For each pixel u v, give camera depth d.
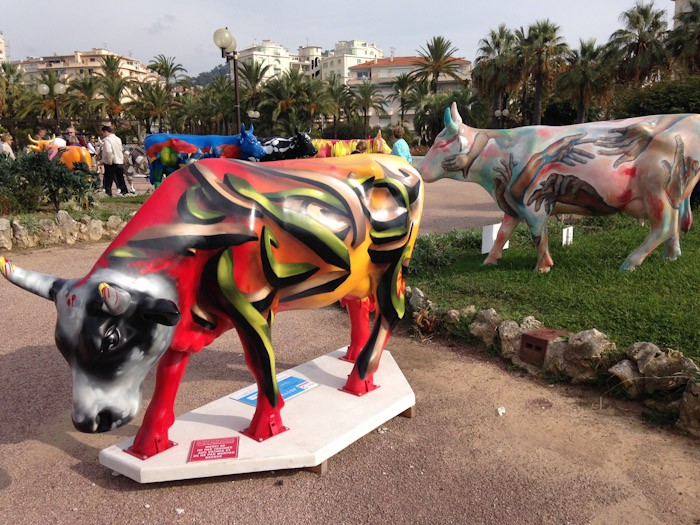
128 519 2.71
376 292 3.58
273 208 2.84
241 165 2.93
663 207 5.75
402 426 3.60
